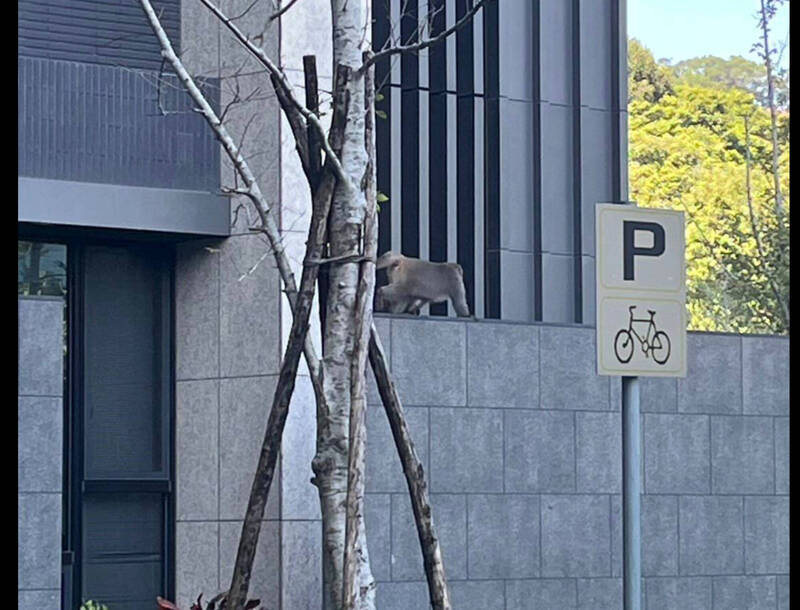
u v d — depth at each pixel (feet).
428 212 63.46
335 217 40.78
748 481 61.41
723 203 156.56
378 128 63.26
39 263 55.83
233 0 56.54
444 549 55.57
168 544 56.95
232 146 40.55
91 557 55.52
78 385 55.88
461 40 63.77
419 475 41.63
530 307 63.52
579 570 58.13
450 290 59.41
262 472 41.11
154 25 40.06
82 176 53.93
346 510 39.78
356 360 40.04
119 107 54.80
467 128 63.46
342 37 41.27
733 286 148.87
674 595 59.47
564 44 65.00
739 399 61.52
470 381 56.70
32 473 50.65
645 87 167.84
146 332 57.31
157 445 57.11
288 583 53.67
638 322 34.71
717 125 161.89
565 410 58.39
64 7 55.21
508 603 56.54
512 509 57.00
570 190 64.49
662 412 59.88
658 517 59.41
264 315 55.01
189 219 55.21
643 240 34.86
